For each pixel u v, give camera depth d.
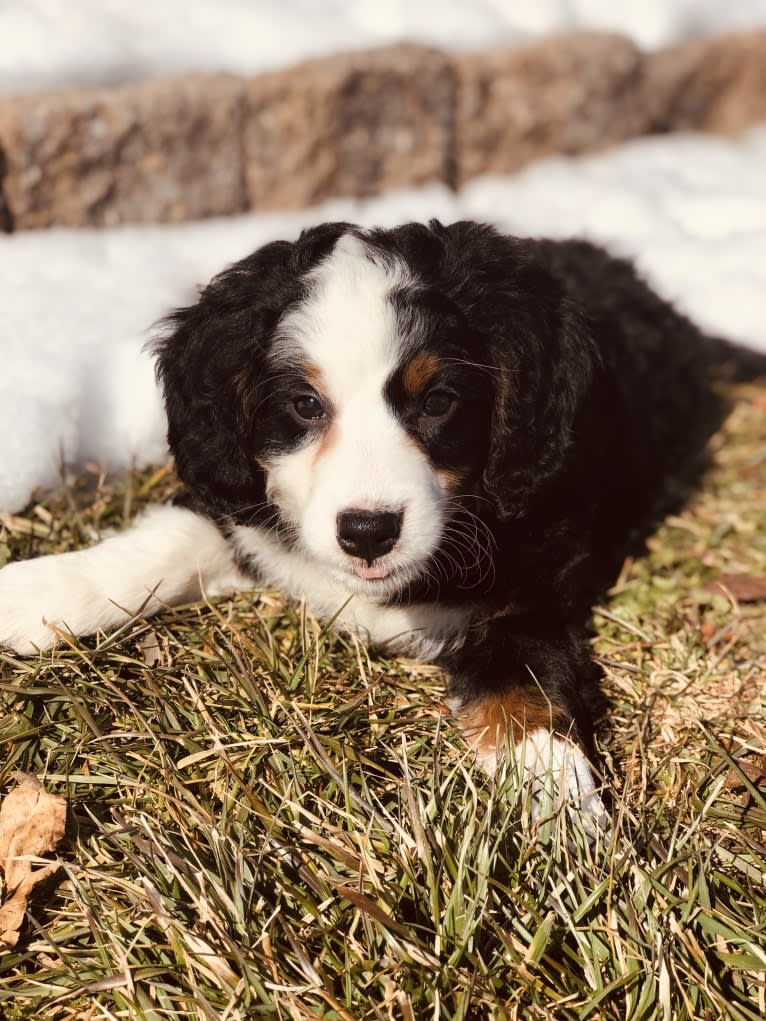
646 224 0.75
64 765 0.35
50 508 0.47
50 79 0.69
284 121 0.72
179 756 0.36
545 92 0.81
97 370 0.53
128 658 0.39
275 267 0.39
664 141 0.86
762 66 0.87
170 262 0.65
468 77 0.77
